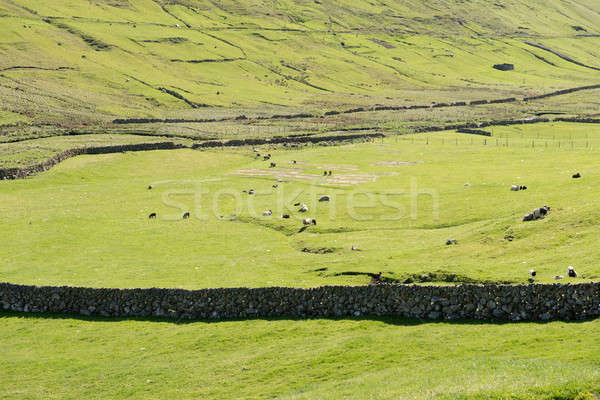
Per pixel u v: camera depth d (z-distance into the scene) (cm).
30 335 4681
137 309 4966
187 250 6631
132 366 4003
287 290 4719
